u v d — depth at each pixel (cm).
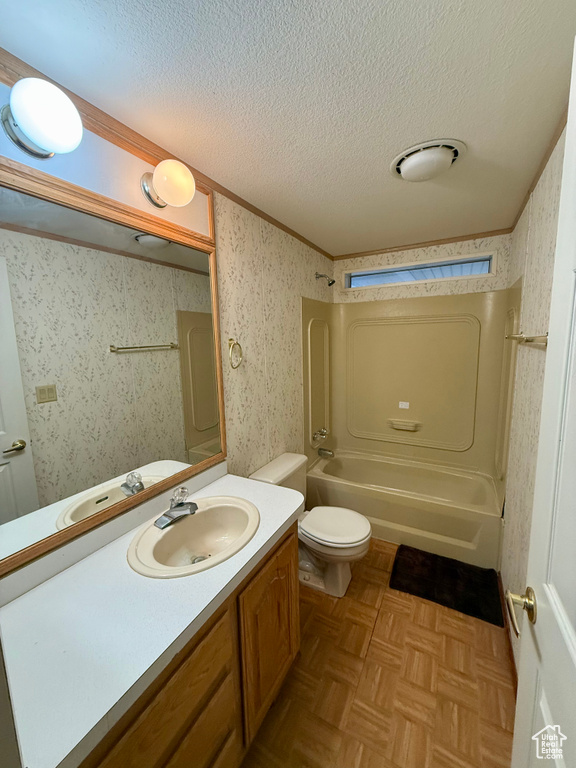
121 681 61
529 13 72
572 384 54
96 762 57
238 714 100
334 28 75
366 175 144
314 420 271
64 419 96
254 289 182
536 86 93
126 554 99
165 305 128
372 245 259
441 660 143
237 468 174
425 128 113
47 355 91
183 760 76
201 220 141
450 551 212
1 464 82
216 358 152
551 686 55
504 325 235
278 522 117
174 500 122
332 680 135
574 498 51
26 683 61
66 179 92
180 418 136
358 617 167
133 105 99
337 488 246
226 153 126
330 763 108
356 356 295
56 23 71
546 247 124
